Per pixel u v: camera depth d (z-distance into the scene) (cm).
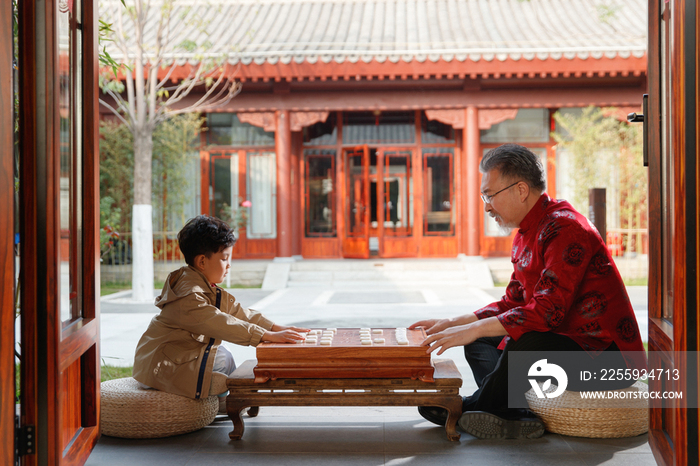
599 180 1037
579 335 224
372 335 242
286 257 1051
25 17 169
